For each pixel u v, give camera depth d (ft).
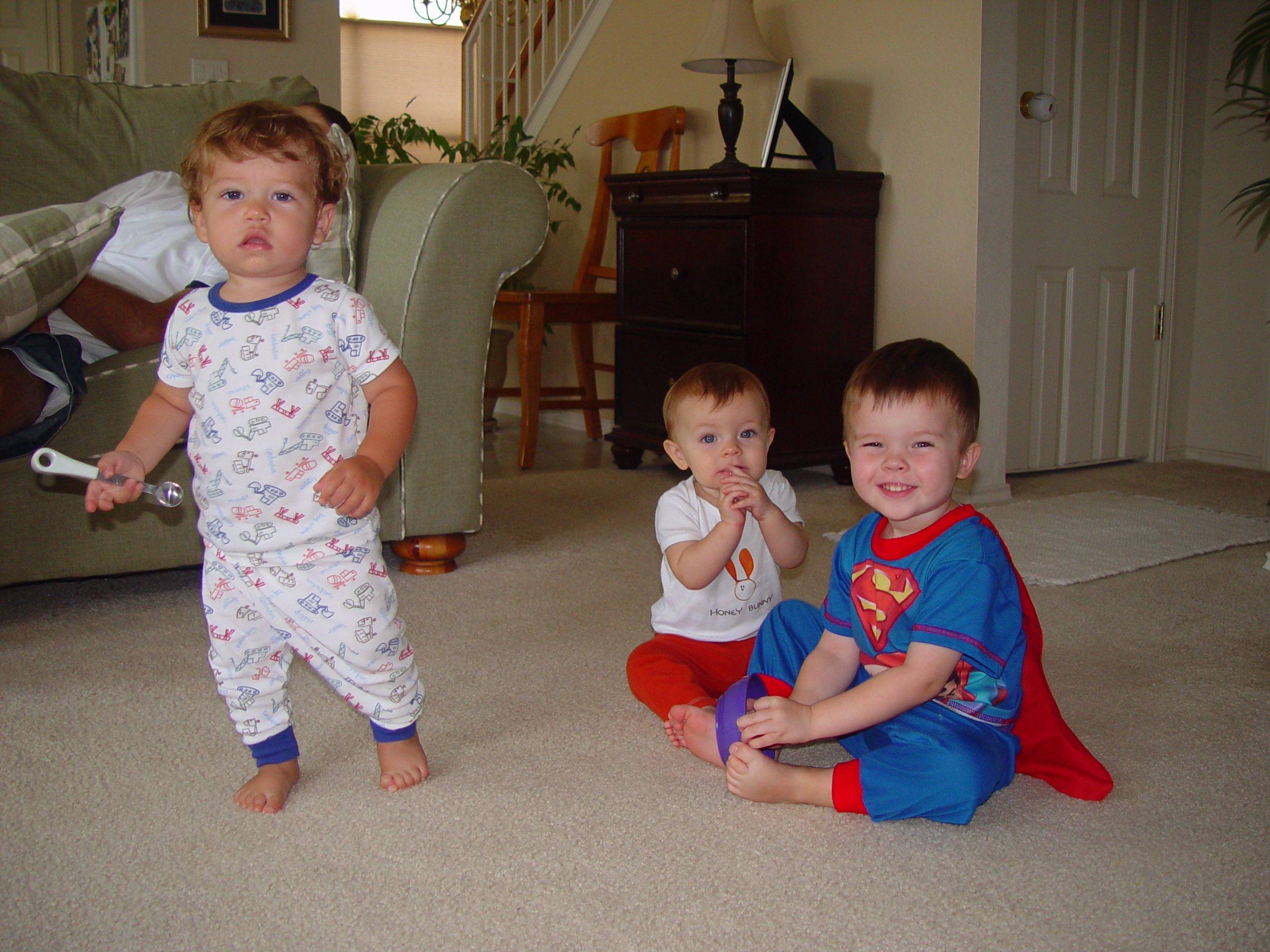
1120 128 10.60
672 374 10.36
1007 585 3.75
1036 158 10.06
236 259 3.49
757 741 3.72
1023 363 10.36
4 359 5.36
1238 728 4.55
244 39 12.16
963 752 3.61
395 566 7.22
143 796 3.90
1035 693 3.98
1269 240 10.74
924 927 3.10
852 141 10.22
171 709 4.72
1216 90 11.03
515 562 7.27
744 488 4.28
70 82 7.59
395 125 13.70
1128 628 5.90
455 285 6.65
